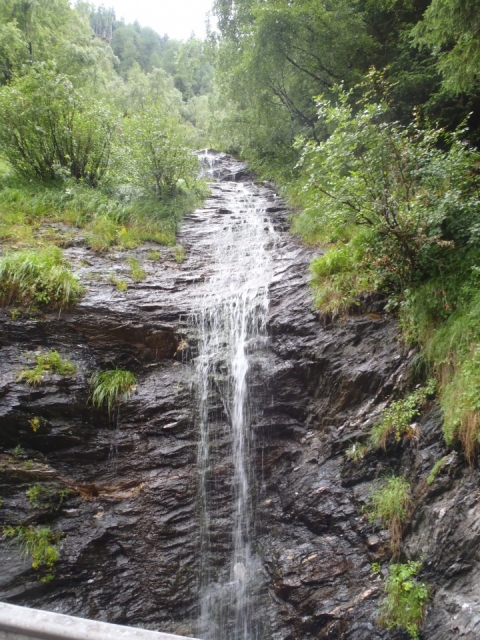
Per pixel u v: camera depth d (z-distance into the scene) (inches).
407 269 228.1
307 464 228.8
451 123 370.0
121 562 212.5
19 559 198.1
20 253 272.2
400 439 202.2
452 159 224.1
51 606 196.2
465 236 218.4
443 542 165.3
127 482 230.1
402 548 180.7
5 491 209.2
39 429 223.1
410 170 230.4
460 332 192.7
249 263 340.8
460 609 149.0
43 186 386.3
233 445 248.1
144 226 374.6
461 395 177.6
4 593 190.1
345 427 223.5
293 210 434.9
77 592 202.2
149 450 238.1
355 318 247.3
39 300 254.5
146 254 341.7
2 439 217.6
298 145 260.2
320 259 284.0
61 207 363.3
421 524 177.5
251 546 225.8
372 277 249.3
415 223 217.5
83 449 230.8
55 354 241.9
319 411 238.2
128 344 264.5
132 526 219.8
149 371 261.7
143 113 441.7
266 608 202.2
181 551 219.8
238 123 585.6
